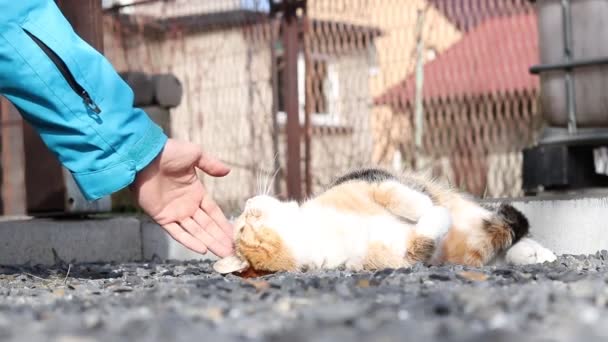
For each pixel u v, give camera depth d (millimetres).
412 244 2148
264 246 2143
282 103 3092
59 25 2033
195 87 3211
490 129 3105
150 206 2115
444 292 1739
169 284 1964
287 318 1593
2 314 1666
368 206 2189
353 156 3023
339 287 1814
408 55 3074
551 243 2510
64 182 2766
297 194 2943
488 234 2271
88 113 2031
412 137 3064
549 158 2766
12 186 5020
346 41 3066
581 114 2770
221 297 1771
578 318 1549
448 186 2371
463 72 3162
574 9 2770
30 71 2008
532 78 3127
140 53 3254
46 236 2729
